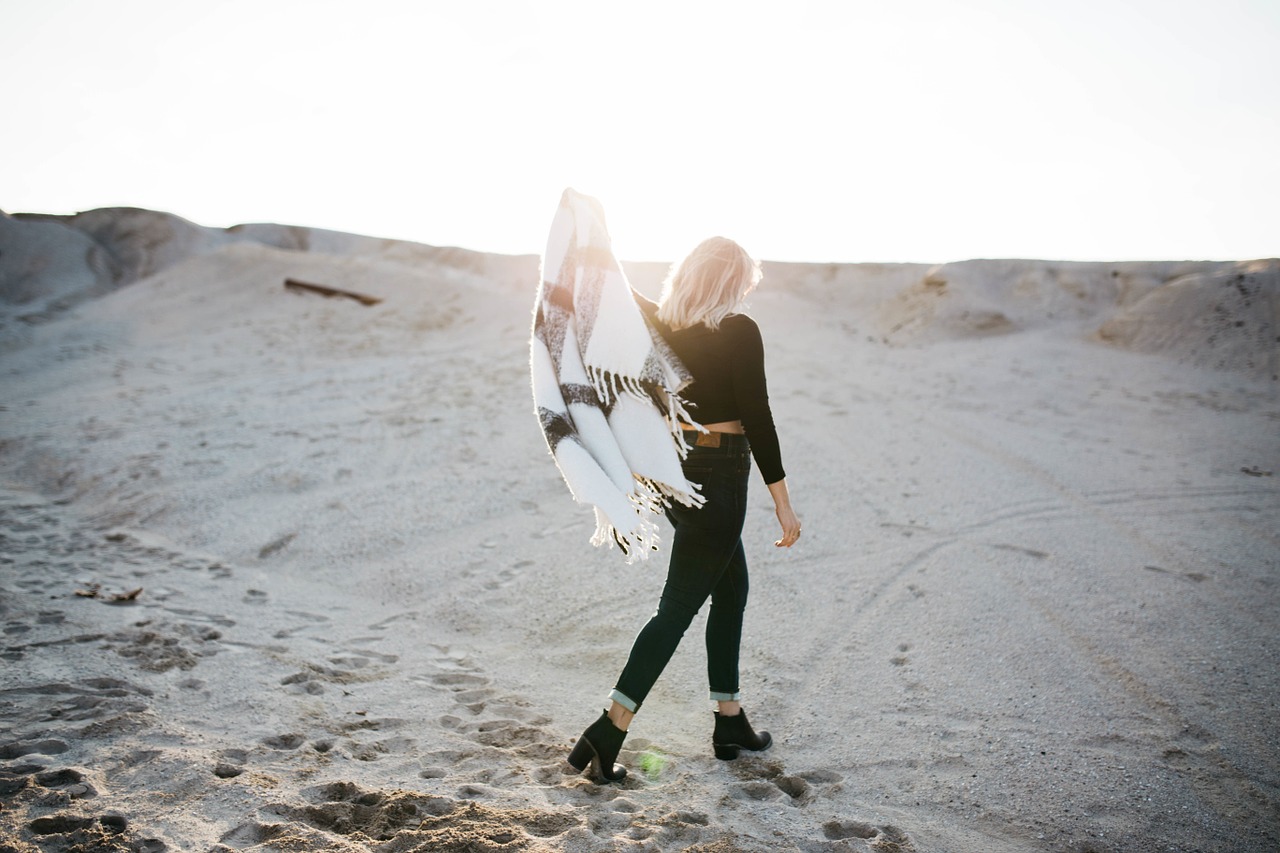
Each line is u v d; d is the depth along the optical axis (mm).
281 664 3305
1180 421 8664
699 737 2799
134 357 14188
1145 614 3852
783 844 2084
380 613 4125
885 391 9680
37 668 3064
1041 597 4043
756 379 2307
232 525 5523
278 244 36031
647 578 4297
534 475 6281
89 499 6387
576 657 3533
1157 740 2773
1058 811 2359
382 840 1992
